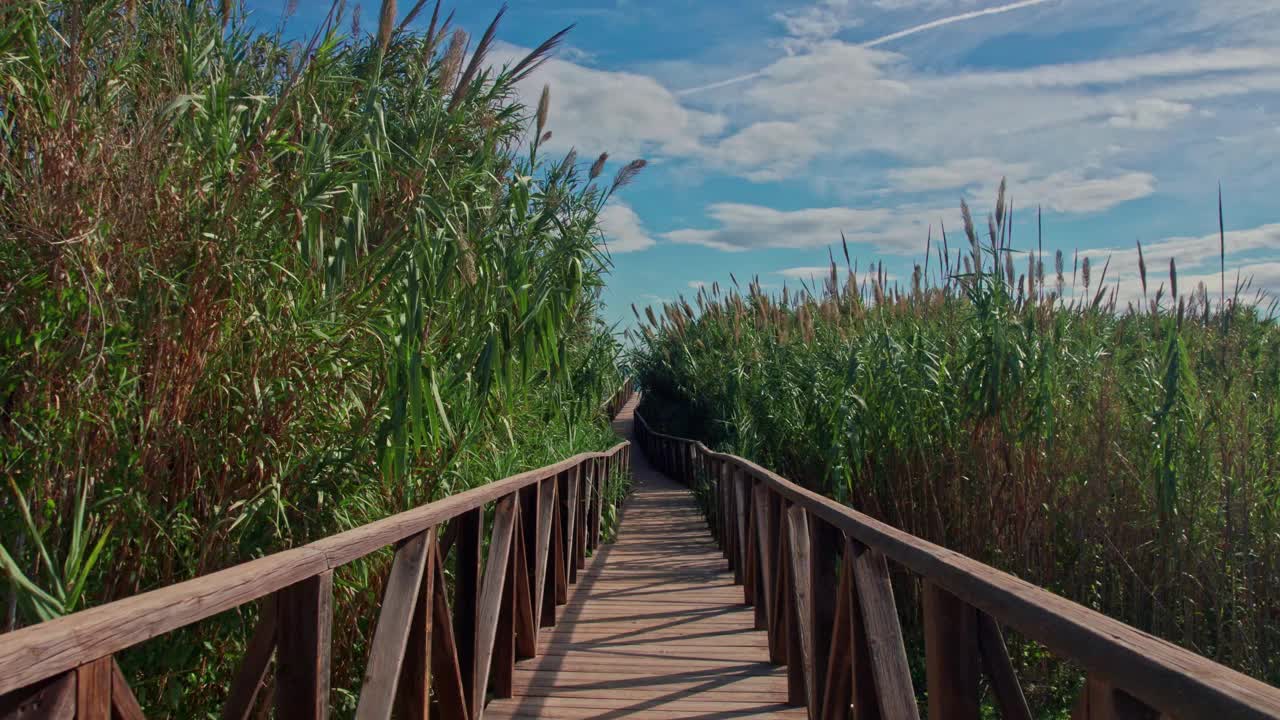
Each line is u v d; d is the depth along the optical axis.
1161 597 5.20
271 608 1.87
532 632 4.50
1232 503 5.09
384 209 4.39
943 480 6.19
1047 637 1.22
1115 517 5.45
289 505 3.32
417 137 4.73
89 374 2.72
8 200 2.83
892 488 6.46
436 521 2.60
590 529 8.58
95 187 2.85
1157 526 5.31
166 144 3.11
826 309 8.54
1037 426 5.70
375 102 4.07
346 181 3.79
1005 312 5.90
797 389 8.11
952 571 1.58
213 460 3.17
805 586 3.71
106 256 2.83
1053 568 5.65
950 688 1.66
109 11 3.21
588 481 7.64
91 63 3.15
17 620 2.51
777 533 4.59
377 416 3.76
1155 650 1.01
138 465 2.91
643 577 6.99
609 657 4.53
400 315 3.91
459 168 4.95
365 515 3.75
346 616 3.63
